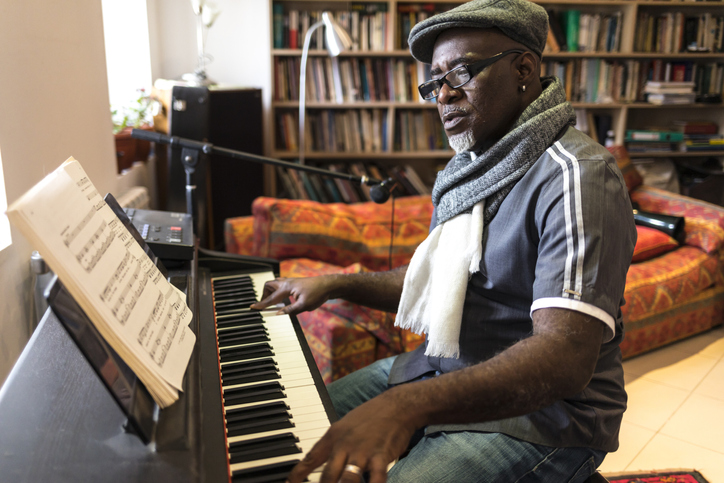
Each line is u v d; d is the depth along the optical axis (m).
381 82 3.99
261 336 1.13
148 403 0.68
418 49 1.13
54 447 0.66
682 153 4.32
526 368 0.77
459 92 1.05
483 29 1.02
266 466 0.74
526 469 0.99
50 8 1.64
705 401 2.36
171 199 3.10
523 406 0.77
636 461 1.98
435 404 0.73
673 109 4.55
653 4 4.08
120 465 0.63
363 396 1.31
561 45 4.04
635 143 4.32
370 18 3.86
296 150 4.07
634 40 4.12
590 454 1.02
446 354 1.07
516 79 1.06
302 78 3.60
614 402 1.04
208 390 0.86
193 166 1.72
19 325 1.41
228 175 3.45
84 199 0.75
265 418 0.85
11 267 1.36
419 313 1.17
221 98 3.32
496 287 1.04
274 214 2.37
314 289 1.27
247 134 3.51
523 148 1.01
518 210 1.00
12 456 0.65
